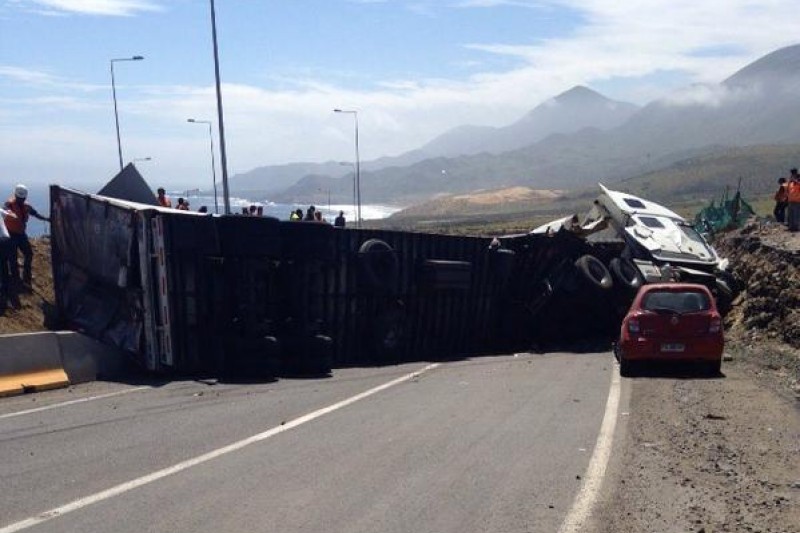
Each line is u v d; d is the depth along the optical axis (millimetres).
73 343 15133
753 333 20625
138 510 7504
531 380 16047
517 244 23578
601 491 8180
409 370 18031
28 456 9438
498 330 23438
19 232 17094
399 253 20203
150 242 15570
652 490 8258
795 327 19000
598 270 23453
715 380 15242
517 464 9172
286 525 7109
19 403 12883
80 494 7992
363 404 13047
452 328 21953
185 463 9148
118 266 16031
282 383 15430
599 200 26344
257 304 16547
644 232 24938
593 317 24016
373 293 19344
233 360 16156
